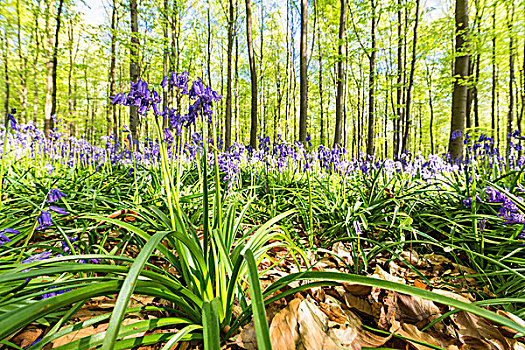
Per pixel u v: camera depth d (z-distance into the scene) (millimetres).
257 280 1032
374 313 1623
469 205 2668
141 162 5809
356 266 2143
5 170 3787
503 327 1469
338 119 9656
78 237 2035
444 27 9594
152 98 1489
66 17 10219
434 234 2768
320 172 4656
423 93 15828
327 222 2969
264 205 3396
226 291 1426
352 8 11039
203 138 1440
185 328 1160
